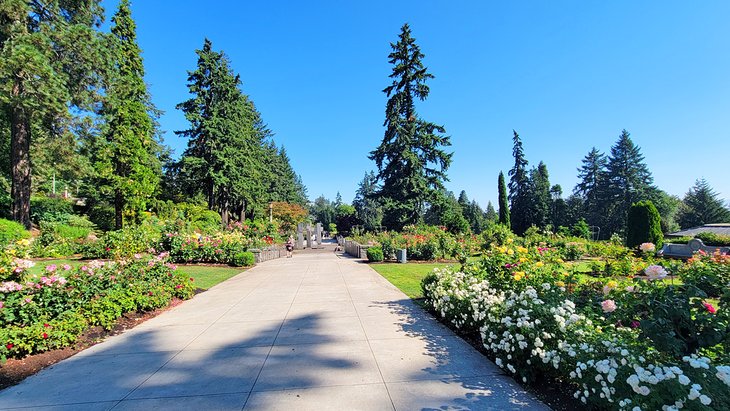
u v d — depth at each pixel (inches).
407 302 288.2
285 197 2177.7
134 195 880.9
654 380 85.1
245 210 1496.1
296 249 1204.5
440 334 202.8
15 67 510.0
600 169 2186.3
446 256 652.7
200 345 189.5
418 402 123.7
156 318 249.1
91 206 1074.1
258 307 277.9
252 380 143.9
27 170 652.7
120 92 746.2
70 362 166.7
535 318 141.1
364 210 2738.7
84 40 608.7
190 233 618.2
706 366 82.8
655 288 122.7
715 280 134.3
